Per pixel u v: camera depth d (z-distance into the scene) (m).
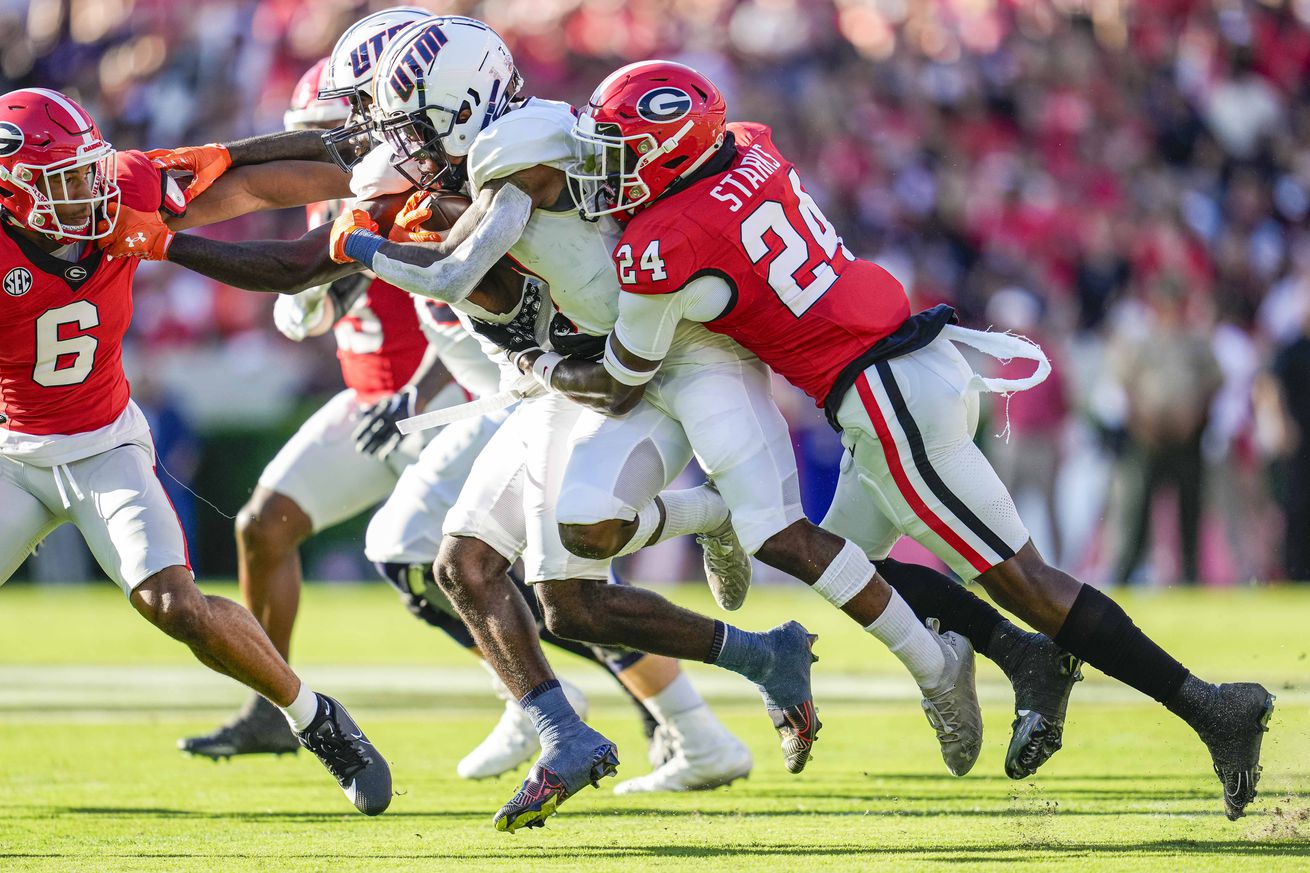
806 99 45.44
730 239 13.84
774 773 18.45
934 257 43.66
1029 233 43.62
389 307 19.75
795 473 14.77
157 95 47.88
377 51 15.21
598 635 15.11
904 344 14.14
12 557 15.28
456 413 15.59
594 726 22.52
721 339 14.74
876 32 46.94
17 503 15.20
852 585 14.44
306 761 19.70
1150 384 38.78
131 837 14.52
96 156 14.08
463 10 47.16
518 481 15.35
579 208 14.15
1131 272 43.22
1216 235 44.56
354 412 20.23
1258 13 47.59
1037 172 45.00
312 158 16.25
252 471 41.00
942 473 14.12
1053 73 46.44
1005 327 41.53
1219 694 13.93
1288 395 39.84
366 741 15.17
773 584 42.53
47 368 14.80
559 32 46.59
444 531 15.52
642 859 13.13
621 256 13.84
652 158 13.76
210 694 25.77
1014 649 15.08
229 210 16.02
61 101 14.11
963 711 14.89
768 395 14.96
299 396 41.06
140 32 48.72
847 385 14.10
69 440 15.06
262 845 14.09
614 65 46.41
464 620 15.39
